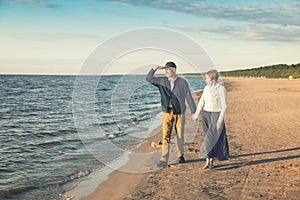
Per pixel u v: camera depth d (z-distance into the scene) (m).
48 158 7.42
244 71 98.44
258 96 23.23
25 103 22.78
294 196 4.63
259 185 5.12
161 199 4.68
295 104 17.33
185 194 4.84
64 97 28.03
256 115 13.37
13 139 9.91
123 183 5.55
